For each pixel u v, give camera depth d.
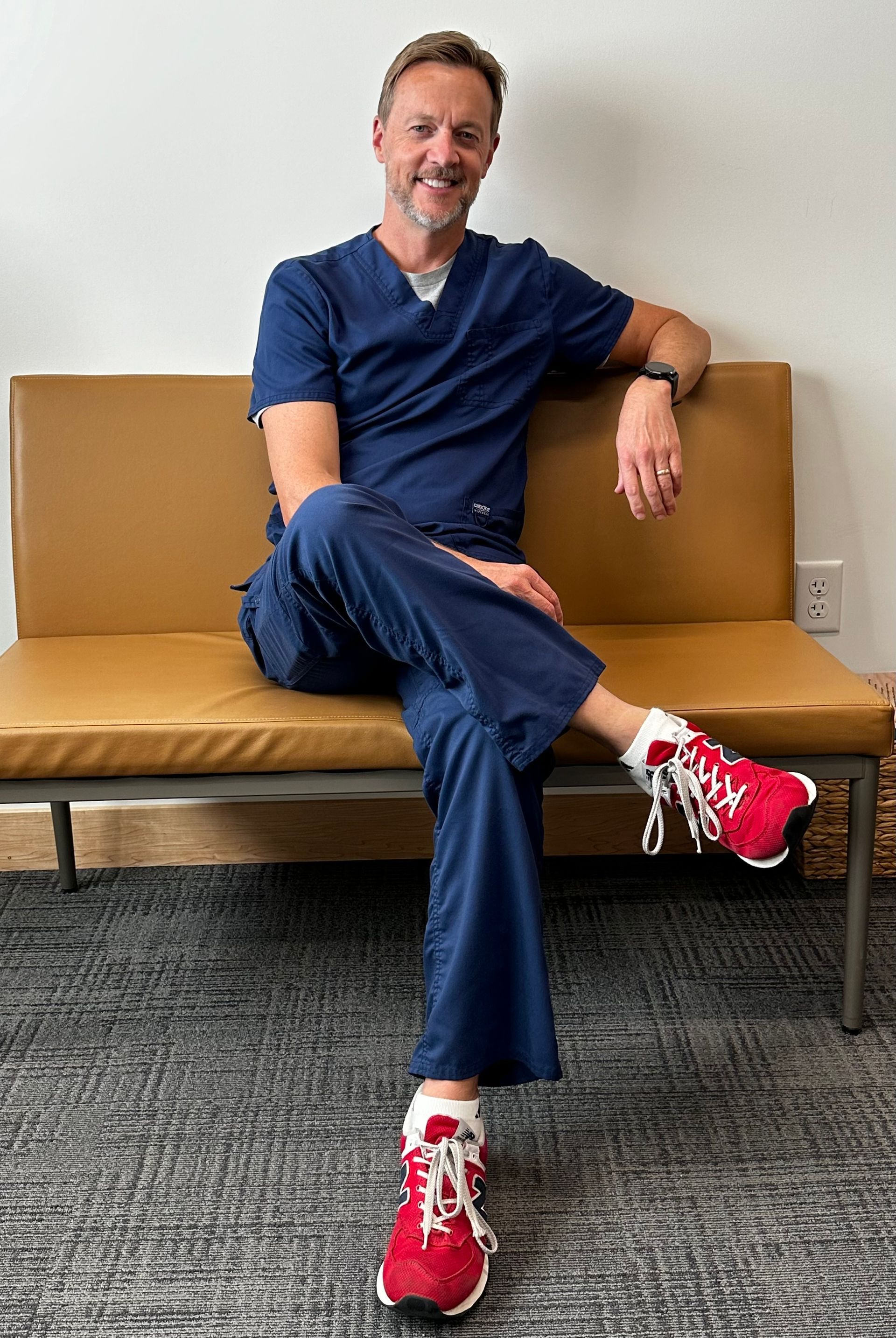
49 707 1.42
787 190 1.83
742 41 1.77
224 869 1.98
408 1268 1.09
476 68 1.57
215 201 1.80
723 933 1.74
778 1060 1.45
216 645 1.70
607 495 1.77
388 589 1.22
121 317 1.84
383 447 1.62
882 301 1.88
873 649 2.01
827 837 1.86
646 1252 1.17
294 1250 1.18
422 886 1.91
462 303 1.64
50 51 1.73
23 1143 1.34
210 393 1.77
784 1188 1.24
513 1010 1.22
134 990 1.64
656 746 1.29
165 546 1.77
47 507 1.75
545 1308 1.11
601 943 1.72
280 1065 1.47
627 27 1.76
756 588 1.79
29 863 1.99
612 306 1.72
